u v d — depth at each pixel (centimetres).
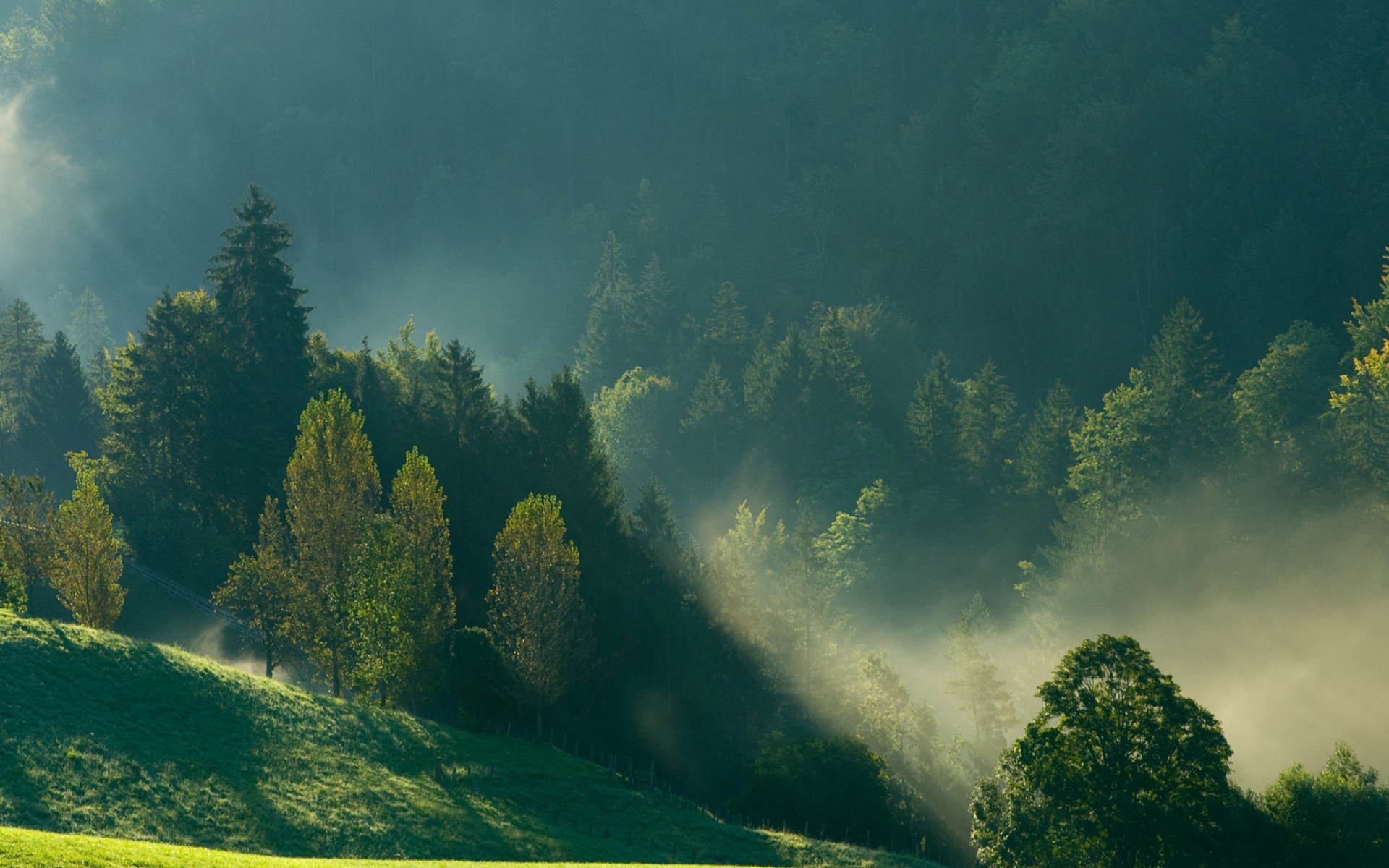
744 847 5144
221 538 8425
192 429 8388
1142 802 3941
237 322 9100
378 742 5200
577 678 6906
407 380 10475
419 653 6056
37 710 4303
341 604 6162
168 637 7188
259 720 4909
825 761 6203
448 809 4669
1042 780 4041
